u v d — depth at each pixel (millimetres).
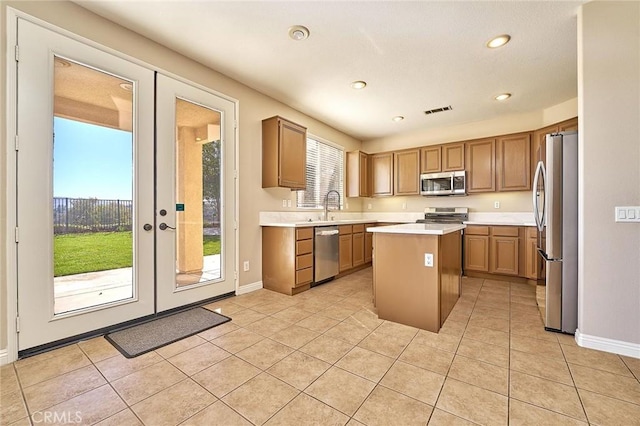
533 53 2631
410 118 4492
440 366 1759
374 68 2932
